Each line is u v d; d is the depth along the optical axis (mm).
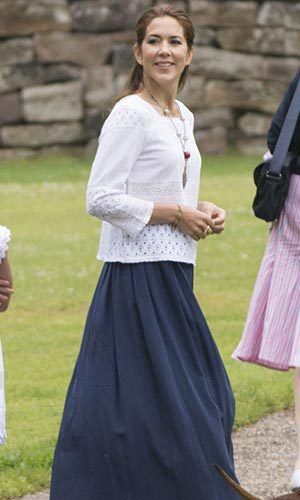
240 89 41469
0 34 40938
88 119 41125
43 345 15656
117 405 8383
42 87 41000
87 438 8367
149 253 8570
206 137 41344
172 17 8812
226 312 17391
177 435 8281
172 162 8641
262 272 10250
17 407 12516
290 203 10062
